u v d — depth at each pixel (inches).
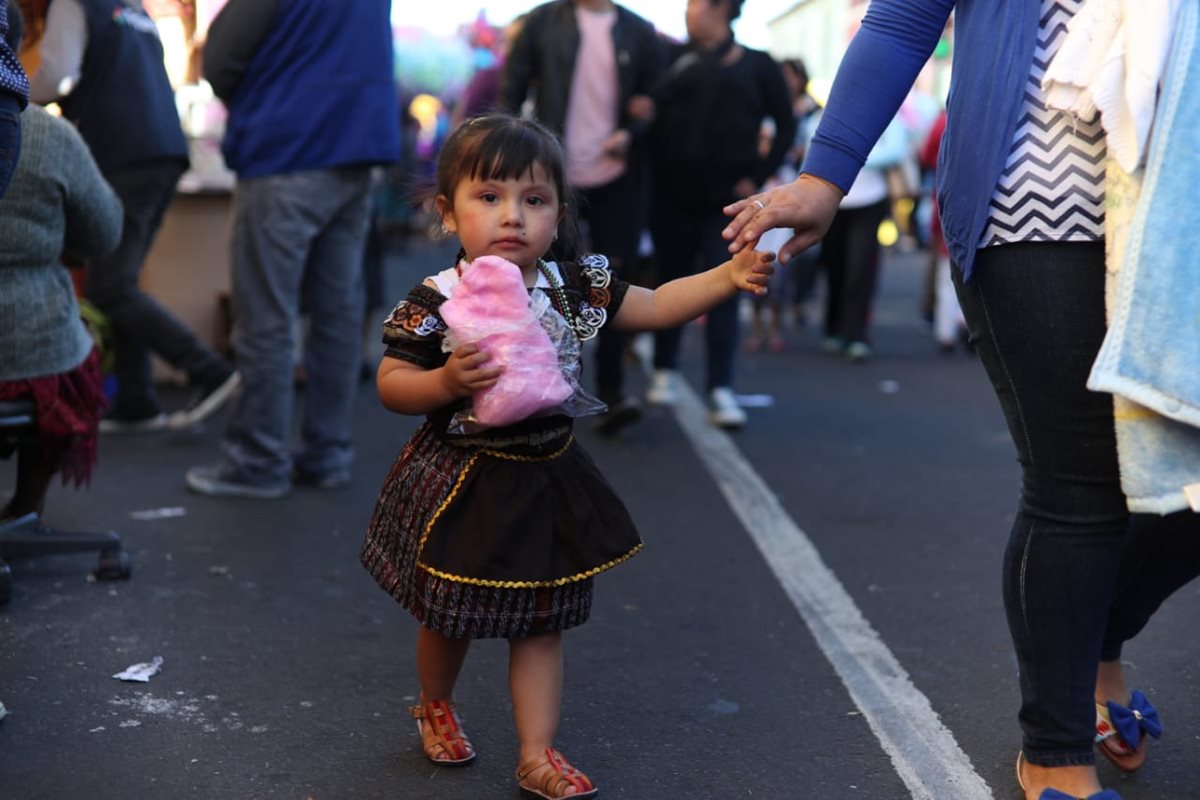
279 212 195.8
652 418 286.5
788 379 350.3
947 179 99.3
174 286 308.0
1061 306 94.6
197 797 105.7
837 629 149.6
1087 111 91.4
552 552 103.0
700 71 260.1
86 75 221.6
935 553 182.2
